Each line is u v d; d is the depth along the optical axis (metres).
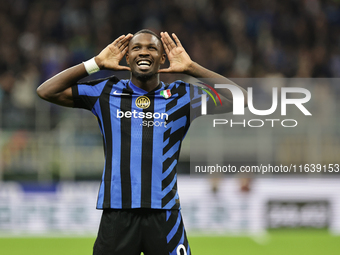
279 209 30.91
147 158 12.19
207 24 45.84
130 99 12.49
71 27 44.41
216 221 30.80
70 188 30.97
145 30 12.49
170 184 12.26
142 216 12.12
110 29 45.06
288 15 47.34
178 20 45.69
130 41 12.42
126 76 32.16
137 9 45.91
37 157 30.94
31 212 30.69
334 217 30.80
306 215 30.88
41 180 30.97
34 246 26.70
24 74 39.25
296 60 44.47
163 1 46.34
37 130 31.00
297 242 28.17
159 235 12.07
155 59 12.27
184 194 30.84
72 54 43.03
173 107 12.55
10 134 30.83
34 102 33.88
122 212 12.05
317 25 47.06
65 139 31.08
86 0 45.94
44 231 30.56
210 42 44.62
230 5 46.91
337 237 29.61
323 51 45.72
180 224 12.34
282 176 30.83
